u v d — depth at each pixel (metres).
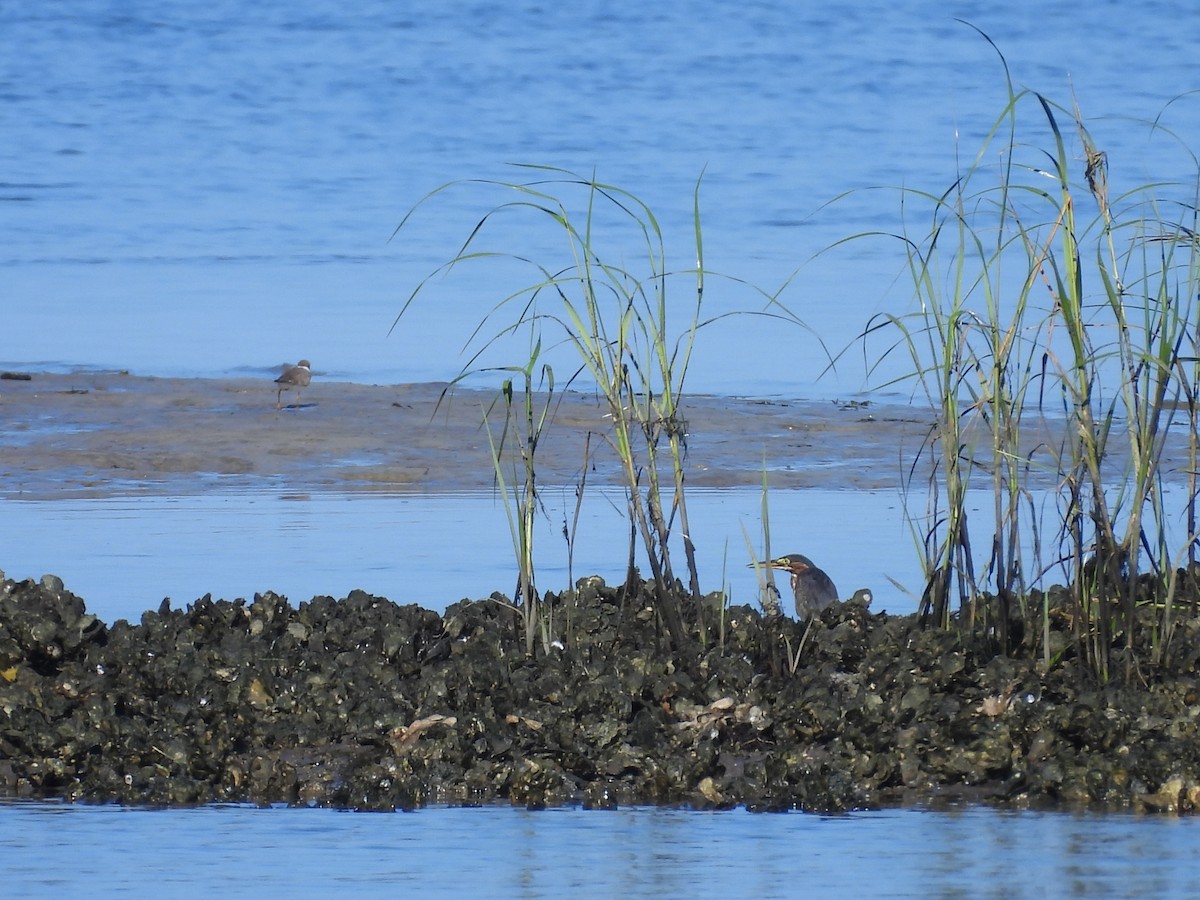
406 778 17.00
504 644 20.03
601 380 19.77
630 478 19.86
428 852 15.30
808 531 27.27
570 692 18.44
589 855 15.17
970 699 18.20
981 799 16.56
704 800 16.61
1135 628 19.55
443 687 18.56
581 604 21.28
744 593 23.89
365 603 21.45
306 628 20.55
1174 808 16.19
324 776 17.23
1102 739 17.22
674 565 25.30
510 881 14.55
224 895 14.28
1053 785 16.56
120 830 15.93
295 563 25.02
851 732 17.52
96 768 17.34
